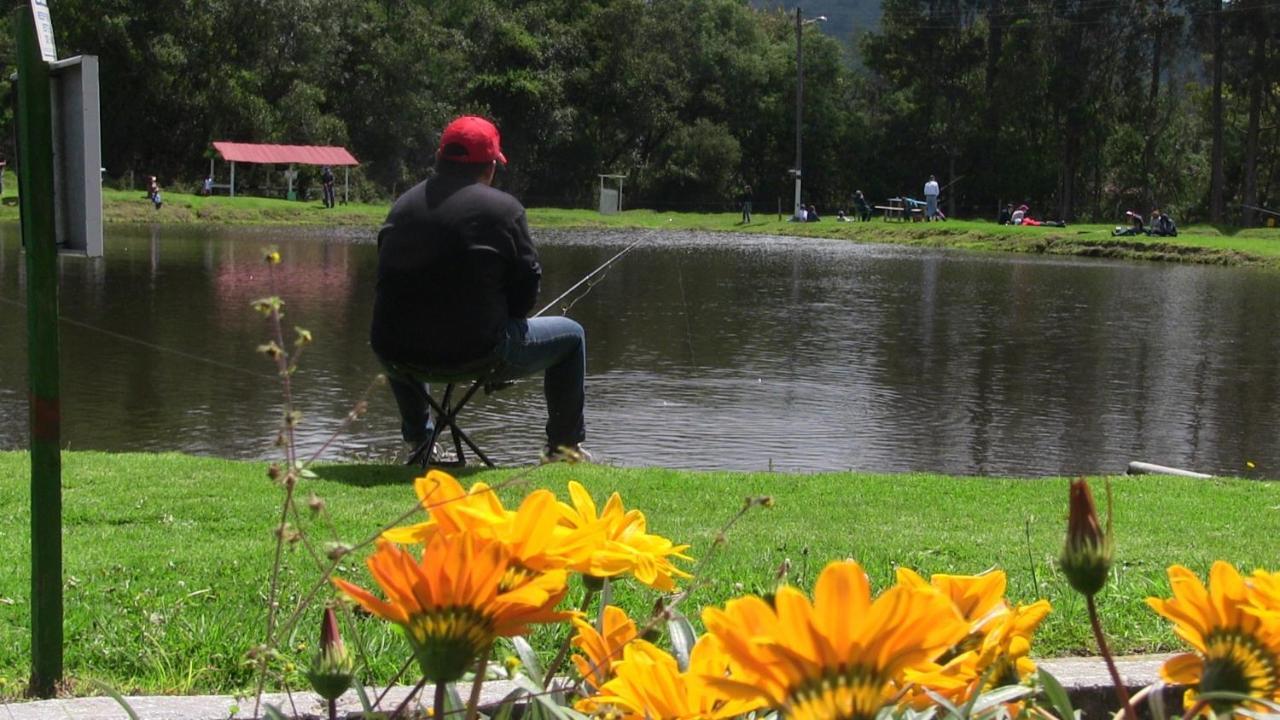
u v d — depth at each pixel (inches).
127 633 148.4
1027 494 274.4
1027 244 1664.6
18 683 135.9
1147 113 2586.1
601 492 254.8
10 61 2133.4
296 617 66.6
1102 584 53.9
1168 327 773.9
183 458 286.8
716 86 2780.5
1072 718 57.9
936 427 439.2
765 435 410.0
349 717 116.6
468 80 2529.5
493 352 265.6
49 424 131.5
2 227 1364.4
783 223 2167.8
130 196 1893.5
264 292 814.5
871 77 2955.2
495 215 261.0
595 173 2628.0
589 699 59.1
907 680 49.1
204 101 2185.0
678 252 1439.5
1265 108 2600.9
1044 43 2507.4
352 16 2394.2
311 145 2245.3
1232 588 53.4
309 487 251.0
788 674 39.6
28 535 205.5
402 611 46.9
